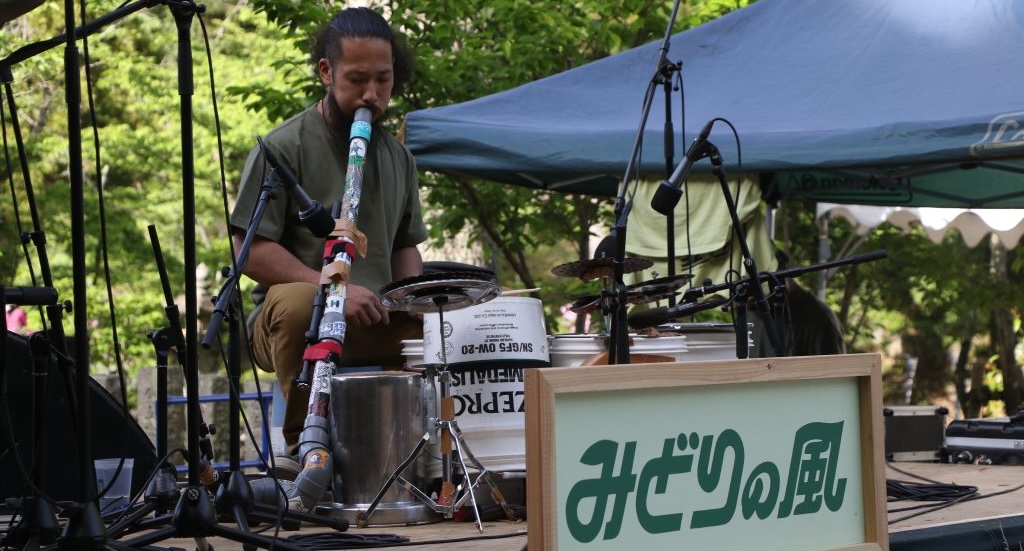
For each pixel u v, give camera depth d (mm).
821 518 2680
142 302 12547
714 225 5883
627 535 2359
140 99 13188
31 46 2711
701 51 6148
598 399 2328
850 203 7297
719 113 5656
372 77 4039
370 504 3424
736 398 2541
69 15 2398
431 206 8523
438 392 3471
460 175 6340
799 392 2652
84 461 2490
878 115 5191
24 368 3848
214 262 13375
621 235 3439
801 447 2648
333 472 3488
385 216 4285
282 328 3916
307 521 3086
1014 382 12648
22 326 10320
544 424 2234
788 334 3713
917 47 5586
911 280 12852
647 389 2400
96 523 2469
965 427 5238
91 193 12656
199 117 12727
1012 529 3361
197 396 2727
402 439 3479
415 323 4180
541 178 6273
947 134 4766
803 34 6031
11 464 3834
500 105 6148
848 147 4996
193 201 2678
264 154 3135
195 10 2646
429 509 3467
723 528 2506
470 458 3355
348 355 4168
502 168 5824
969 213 8469
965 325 14266
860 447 2770
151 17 13578
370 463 3453
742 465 2547
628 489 2365
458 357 3607
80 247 2443
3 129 2799
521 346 3652
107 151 12578
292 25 7234
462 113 6102
